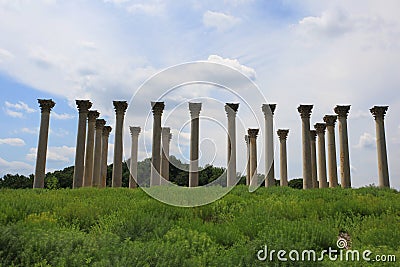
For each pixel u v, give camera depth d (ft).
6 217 33.40
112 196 51.90
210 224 32.63
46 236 24.76
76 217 35.70
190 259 22.70
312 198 51.47
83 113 95.35
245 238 29.66
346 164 97.66
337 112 100.94
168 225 31.60
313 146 116.26
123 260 20.90
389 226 32.71
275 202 44.65
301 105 100.32
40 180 91.50
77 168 92.84
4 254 22.56
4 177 158.30
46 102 94.89
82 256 22.08
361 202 44.55
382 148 95.86
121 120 97.55
